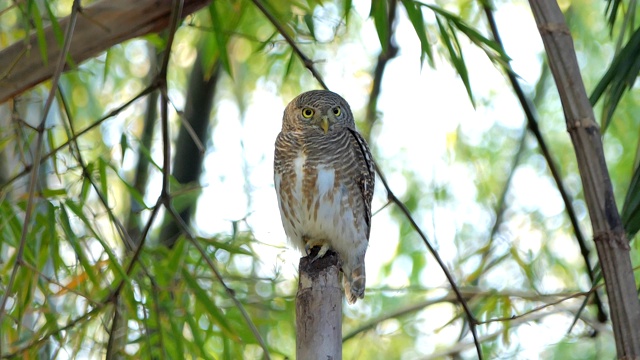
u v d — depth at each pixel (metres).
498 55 9.14
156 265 9.33
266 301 11.74
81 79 12.96
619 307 5.68
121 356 9.44
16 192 11.44
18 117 8.55
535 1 6.20
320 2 9.57
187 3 8.66
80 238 8.93
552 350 15.69
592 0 16.66
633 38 7.51
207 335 9.76
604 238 5.76
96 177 9.70
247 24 12.84
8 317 9.49
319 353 6.17
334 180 9.73
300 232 9.99
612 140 16.86
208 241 9.43
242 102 16.17
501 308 12.15
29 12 7.59
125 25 8.42
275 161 10.03
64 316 10.24
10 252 11.80
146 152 8.91
